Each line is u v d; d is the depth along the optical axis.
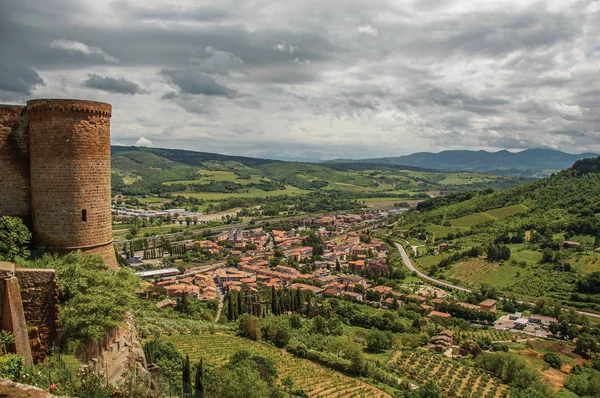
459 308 152.50
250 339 103.94
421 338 125.88
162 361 58.84
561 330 134.12
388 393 85.88
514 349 121.19
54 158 29.97
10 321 22.08
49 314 24.59
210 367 68.69
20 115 30.67
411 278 196.75
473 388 94.81
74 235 30.66
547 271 181.50
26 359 22.55
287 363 92.69
